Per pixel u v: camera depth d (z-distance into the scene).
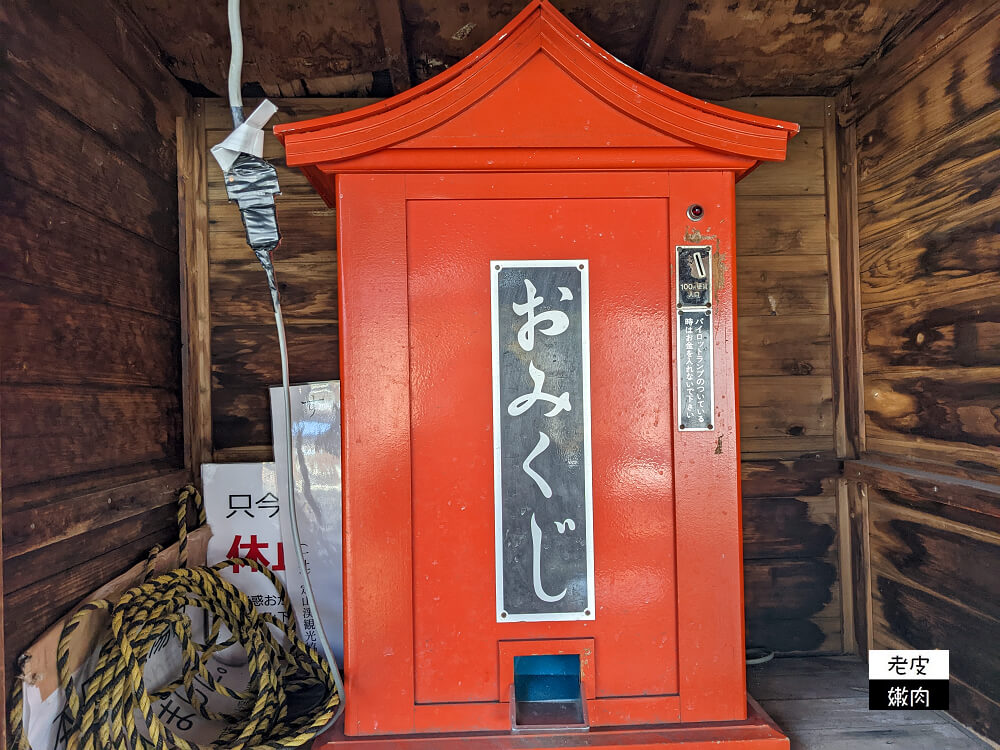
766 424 1.76
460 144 1.14
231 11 1.05
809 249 1.78
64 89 1.13
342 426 1.14
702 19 1.47
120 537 1.26
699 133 1.15
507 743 1.09
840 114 1.75
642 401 1.16
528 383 1.15
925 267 1.42
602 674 1.14
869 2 1.42
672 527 1.16
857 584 1.68
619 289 1.16
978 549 1.25
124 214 1.35
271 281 1.13
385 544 1.13
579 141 1.15
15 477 0.96
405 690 1.13
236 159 1.08
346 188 1.14
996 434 1.21
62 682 1.01
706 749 1.10
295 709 1.43
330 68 1.61
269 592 1.60
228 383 1.70
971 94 1.28
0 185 0.95
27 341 1.00
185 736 1.31
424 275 1.14
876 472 1.54
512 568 1.14
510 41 1.14
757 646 1.73
